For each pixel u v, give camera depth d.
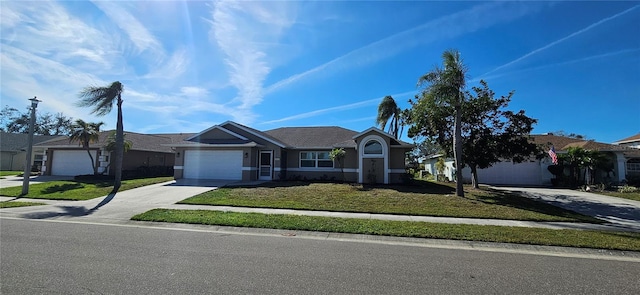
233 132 23.38
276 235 8.26
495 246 7.38
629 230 9.34
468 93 17.23
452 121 17.88
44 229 8.54
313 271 5.26
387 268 5.50
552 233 8.42
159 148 28.91
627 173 24.17
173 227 9.19
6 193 16.03
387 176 20.70
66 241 7.13
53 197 14.87
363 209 12.25
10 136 37.06
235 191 16.56
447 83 15.13
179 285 4.52
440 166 31.03
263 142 22.94
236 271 5.19
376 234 8.33
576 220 10.64
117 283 4.55
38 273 4.93
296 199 14.52
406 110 20.58
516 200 14.77
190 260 5.78
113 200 14.30
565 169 24.48
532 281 4.96
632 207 13.94
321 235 8.32
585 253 6.84
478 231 8.54
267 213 11.29
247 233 8.45
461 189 15.45
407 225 9.27
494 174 25.73
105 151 24.45
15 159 36.38
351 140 23.14
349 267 5.52
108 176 22.88
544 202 15.27
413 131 19.36
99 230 8.52
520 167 25.45
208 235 8.09
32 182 21.17
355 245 7.25
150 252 6.29
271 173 22.77
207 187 18.19
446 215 11.22
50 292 4.19
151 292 4.25
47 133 55.66
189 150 22.81
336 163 23.31
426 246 7.26
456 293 4.41
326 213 11.59
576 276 5.25
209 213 10.88
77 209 12.05
